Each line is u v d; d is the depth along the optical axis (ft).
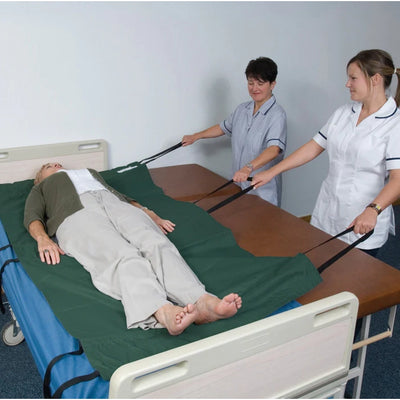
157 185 8.79
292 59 10.66
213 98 10.06
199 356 3.32
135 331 4.53
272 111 8.32
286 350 3.85
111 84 8.87
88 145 9.20
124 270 5.09
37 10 7.79
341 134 6.68
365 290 5.22
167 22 9.02
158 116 9.60
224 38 9.71
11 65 7.88
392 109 6.24
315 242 6.48
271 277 5.32
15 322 6.95
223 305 4.32
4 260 6.14
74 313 4.82
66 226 6.35
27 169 8.43
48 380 4.01
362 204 6.66
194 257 5.99
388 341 7.62
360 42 11.41
